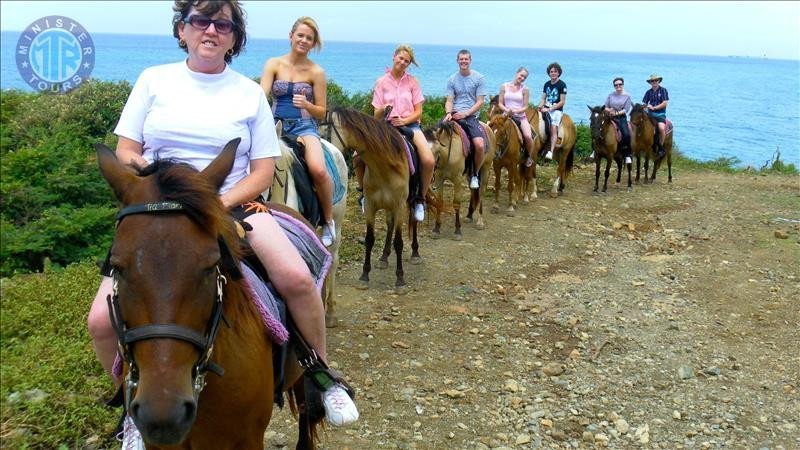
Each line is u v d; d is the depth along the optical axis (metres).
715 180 14.84
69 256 6.68
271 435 3.98
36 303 5.21
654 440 4.20
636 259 8.16
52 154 7.66
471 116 8.86
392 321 5.91
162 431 1.82
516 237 8.95
